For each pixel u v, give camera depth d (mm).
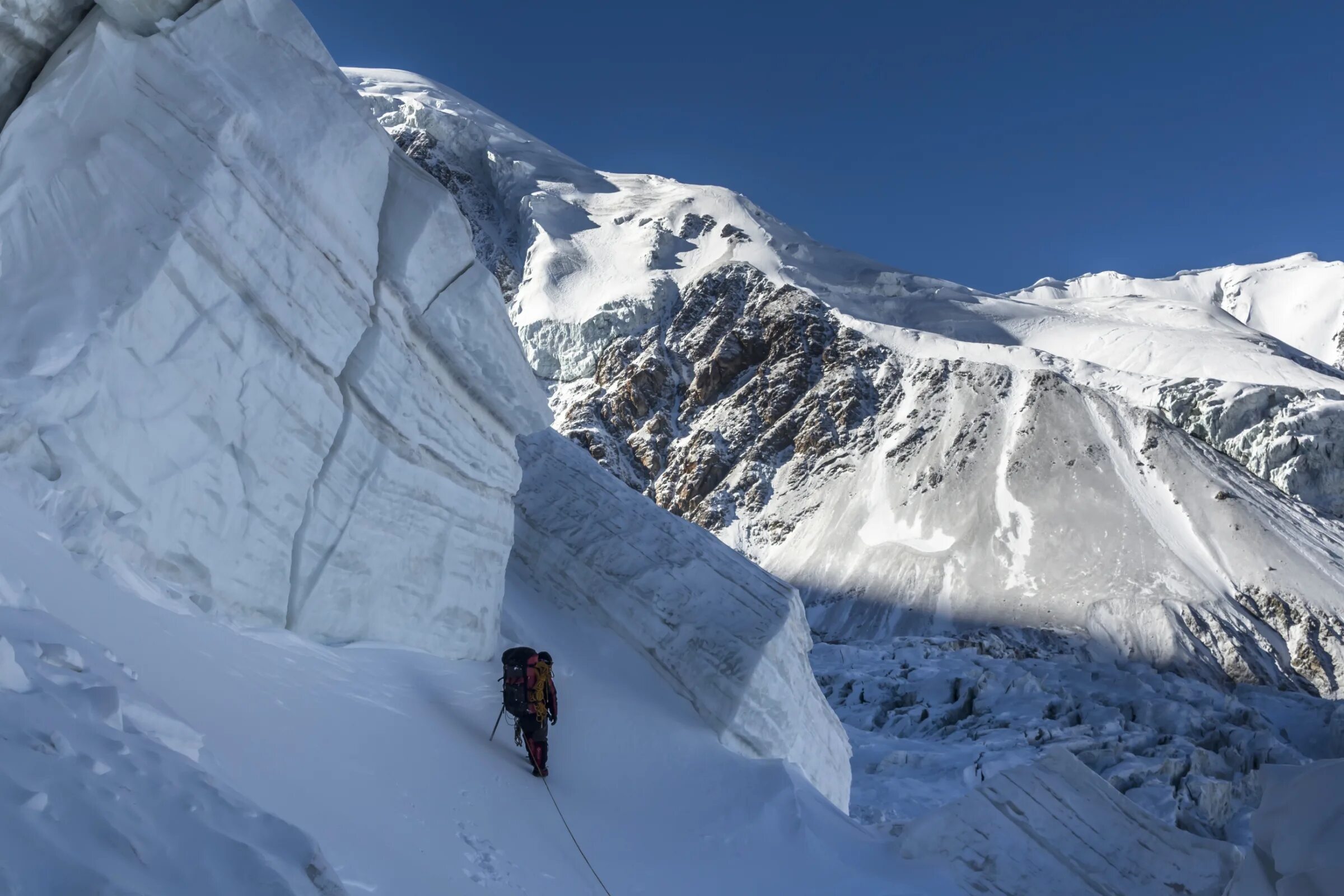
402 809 6492
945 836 11312
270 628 8125
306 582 8641
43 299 6523
